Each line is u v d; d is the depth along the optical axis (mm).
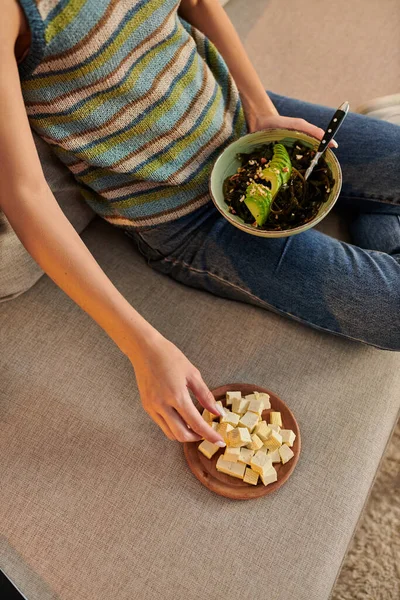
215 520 832
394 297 886
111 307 731
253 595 783
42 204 716
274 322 990
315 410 912
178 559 809
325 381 935
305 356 957
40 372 955
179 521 833
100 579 804
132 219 944
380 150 982
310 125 958
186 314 1008
